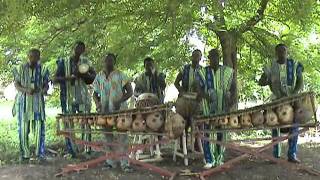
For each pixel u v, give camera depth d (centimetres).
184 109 586
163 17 696
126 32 780
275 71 596
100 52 797
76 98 655
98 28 777
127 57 792
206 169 582
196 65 629
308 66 850
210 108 585
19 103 633
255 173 575
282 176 563
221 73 589
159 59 820
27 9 612
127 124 532
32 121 637
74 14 716
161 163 627
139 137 625
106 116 538
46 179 553
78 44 657
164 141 553
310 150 753
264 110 538
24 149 640
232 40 802
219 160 590
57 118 553
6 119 1200
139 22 759
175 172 568
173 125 531
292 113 532
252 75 920
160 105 532
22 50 832
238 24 727
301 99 530
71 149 669
